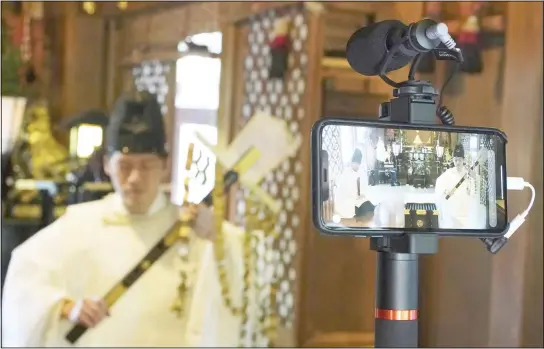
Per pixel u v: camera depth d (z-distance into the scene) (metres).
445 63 1.02
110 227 1.08
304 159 1.11
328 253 1.13
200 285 1.09
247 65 1.12
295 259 1.12
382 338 0.44
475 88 1.09
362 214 0.45
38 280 1.05
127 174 1.08
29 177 1.06
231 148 1.12
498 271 1.10
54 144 1.07
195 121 1.11
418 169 0.47
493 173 0.48
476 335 1.11
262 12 1.12
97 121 1.08
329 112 1.12
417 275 0.45
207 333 1.09
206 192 1.11
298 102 1.12
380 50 0.46
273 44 1.12
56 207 1.07
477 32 1.10
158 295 1.08
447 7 1.11
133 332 1.07
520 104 1.09
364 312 1.14
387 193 0.46
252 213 1.12
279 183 1.12
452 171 0.47
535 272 1.09
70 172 1.07
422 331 1.14
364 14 1.12
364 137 0.45
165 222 1.09
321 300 1.13
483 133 0.48
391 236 0.45
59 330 1.05
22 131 1.06
